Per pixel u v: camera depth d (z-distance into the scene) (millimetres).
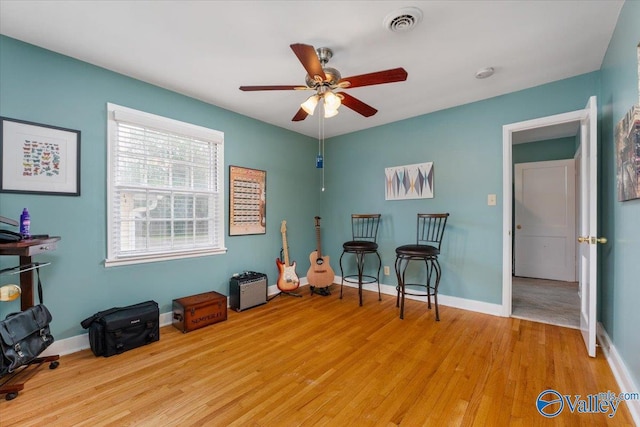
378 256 3646
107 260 2344
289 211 4031
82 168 2236
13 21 1774
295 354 2131
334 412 1507
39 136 2043
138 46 2057
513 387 1697
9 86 1934
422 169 3418
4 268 1935
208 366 1967
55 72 2115
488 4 1646
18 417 1467
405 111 3318
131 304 2492
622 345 1740
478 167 3020
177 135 2844
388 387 1716
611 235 2031
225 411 1517
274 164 3822
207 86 2689
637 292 1500
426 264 3070
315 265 3793
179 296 2816
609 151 2080
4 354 1574
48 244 1817
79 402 1587
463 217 3119
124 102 2455
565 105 2535
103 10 1683
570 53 2148
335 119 3600
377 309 3135
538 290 3873
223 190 3213
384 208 3785
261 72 2441
